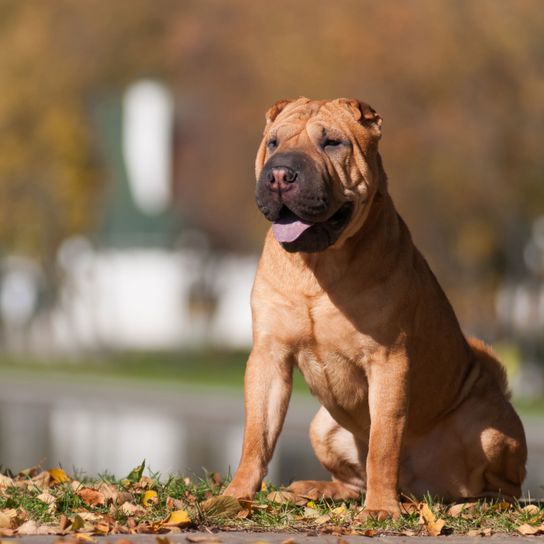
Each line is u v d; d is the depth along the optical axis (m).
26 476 7.86
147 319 52.88
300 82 29.59
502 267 32.56
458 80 27.25
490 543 5.77
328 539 5.76
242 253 51.16
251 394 6.76
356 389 6.86
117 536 5.68
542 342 31.38
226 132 37.28
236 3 35.84
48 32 43.50
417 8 27.70
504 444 7.39
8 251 44.22
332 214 6.36
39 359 44.00
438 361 7.13
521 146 27.45
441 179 28.64
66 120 41.81
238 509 6.28
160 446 17.19
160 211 53.44
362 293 6.57
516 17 26.42
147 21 47.47
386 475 6.61
